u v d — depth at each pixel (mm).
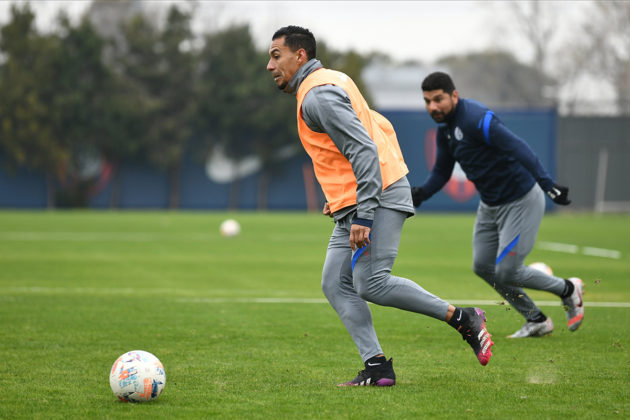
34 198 138000
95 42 138625
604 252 60562
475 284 40281
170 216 112688
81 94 136125
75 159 137625
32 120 132625
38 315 29344
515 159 23672
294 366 20766
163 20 146500
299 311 31125
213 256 55656
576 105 138750
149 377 16547
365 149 16641
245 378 19234
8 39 136875
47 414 15727
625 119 134125
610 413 15891
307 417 15484
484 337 17672
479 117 23812
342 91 16906
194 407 16297
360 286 17781
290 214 125375
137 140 136750
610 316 30578
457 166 132375
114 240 68500
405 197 17906
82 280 41188
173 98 141000
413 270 46875
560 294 25250
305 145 18062
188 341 24469
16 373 19656
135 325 27391
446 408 16219
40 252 56875
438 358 22047
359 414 15711
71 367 20391
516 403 16688
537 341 25031
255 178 141625
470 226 93625
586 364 21188
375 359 18359
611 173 134750
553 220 110750
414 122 130250
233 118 137750
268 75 140875
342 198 17625
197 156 140875
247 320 28766
